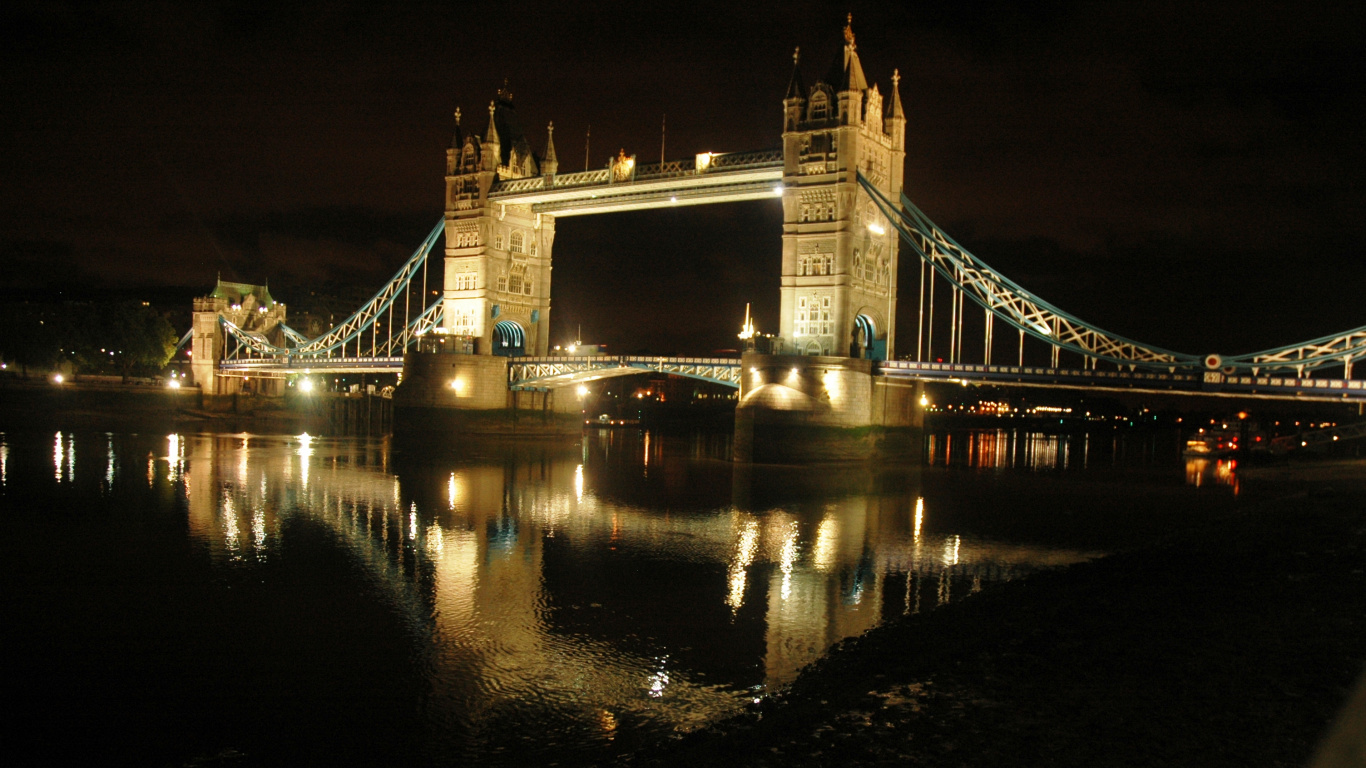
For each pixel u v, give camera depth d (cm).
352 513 5528
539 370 11288
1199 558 3425
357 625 3166
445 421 11119
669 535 5006
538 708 2436
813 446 8606
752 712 2166
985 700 1933
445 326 11631
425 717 2372
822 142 8894
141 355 14212
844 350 8712
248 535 4716
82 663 2748
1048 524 5494
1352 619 2419
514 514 5653
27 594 3491
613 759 2077
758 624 3241
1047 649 2269
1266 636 2283
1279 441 11338
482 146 11350
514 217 11681
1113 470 9325
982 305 8600
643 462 9438
